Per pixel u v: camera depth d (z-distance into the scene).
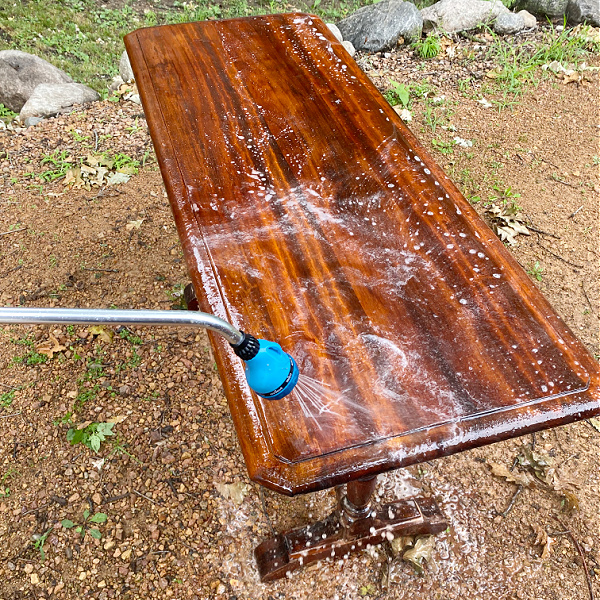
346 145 1.88
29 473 2.37
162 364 2.72
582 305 3.03
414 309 1.44
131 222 3.34
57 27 6.01
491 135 4.07
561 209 3.54
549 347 1.37
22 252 3.14
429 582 2.16
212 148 1.88
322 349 1.36
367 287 1.49
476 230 1.62
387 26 4.98
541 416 1.25
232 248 1.58
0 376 2.65
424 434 1.21
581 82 4.56
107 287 3.00
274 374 1.10
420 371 1.32
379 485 2.37
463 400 1.27
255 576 2.16
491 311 1.43
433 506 2.26
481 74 4.68
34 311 0.99
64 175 3.64
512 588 2.14
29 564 2.16
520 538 2.26
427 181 1.75
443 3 5.25
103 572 2.15
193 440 2.49
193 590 2.13
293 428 1.22
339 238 1.61
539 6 5.48
